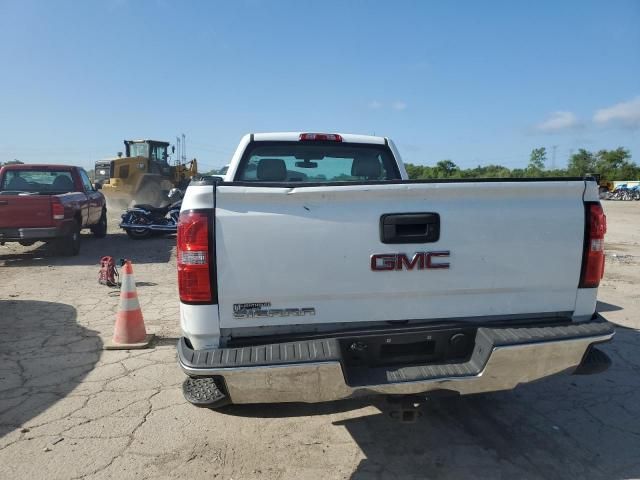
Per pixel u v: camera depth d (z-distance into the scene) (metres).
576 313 3.09
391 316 2.89
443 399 4.02
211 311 2.73
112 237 14.53
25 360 4.81
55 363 4.74
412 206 2.84
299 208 2.76
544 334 2.82
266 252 2.74
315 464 3.14
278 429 3.56
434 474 3.03
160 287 7.91
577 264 3.05
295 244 2.76
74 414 3.75
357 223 2.79
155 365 4.70
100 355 4.95
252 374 2.55
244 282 2.73
